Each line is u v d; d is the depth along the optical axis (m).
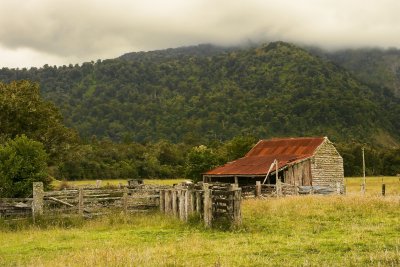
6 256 14.60
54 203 23.39
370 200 25.56
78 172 92.81
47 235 18.83
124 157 112.69
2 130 39.72
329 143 50.00
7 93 41.25
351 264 11.66
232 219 19.23
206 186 19.95
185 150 121.38
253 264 11.99
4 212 22.34
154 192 25.80
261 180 47.69
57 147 44.66
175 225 20.58
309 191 39.81
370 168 122.12
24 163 25.53
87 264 12.02
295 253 13.45
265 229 18.52
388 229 17.28
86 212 23.66
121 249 14.48
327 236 16.31
